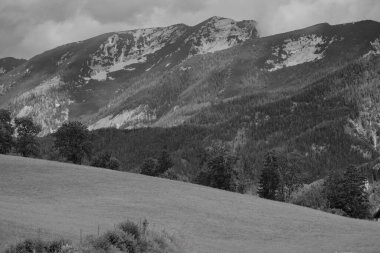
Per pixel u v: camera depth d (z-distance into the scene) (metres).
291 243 55.38
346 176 118.31
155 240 39.31
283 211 77.62
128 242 35.97
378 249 50.88
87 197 70.81
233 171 133.12
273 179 133.50
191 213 66.81
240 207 76.62
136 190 80.00
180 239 44.97
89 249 33.34
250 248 51.00
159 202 72.00
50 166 92.94
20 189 71.94
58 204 64.00
